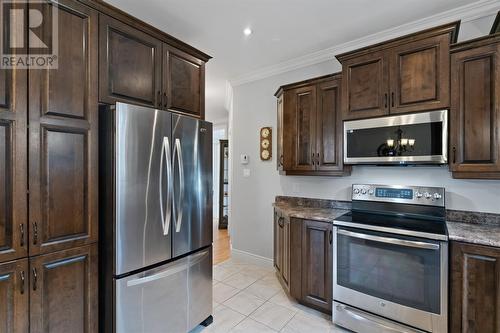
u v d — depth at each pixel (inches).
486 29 85.5
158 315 72.4
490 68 71.2
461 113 75.0
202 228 86.7
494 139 70.7
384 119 86.8
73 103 60.4
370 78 89.6
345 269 84.4
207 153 89.3
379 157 88.2
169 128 75.8
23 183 52.8
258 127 143.9
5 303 50.8
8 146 51.1
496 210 82.0
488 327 62.9
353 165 101.7
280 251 114.4
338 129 101.3
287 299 104.1
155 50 78.7
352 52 91.9
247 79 147.5
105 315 65.6
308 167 109.6
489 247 62.6
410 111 82.3
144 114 69.1
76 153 61.1
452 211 88.0
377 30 100.1
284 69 133.1
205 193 88.2
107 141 65.3
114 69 68.4
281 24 95.8
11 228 51.4
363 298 80.7
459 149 75.5
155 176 71.6
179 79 86.5
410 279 73.0
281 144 120.9
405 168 98.0
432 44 78.4
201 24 95.7
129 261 66.0
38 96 54.9
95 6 64.6
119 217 63.9
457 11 87.0
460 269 66.3
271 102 139.2
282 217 110.3
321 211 104.3
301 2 82.6
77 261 61.2
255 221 144.3
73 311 60.4
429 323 69.9
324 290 90.4
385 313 76.7
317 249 92.0
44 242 55.6
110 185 64.8
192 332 83.0
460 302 66.3
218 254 161.2
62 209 58.6
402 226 77.9
